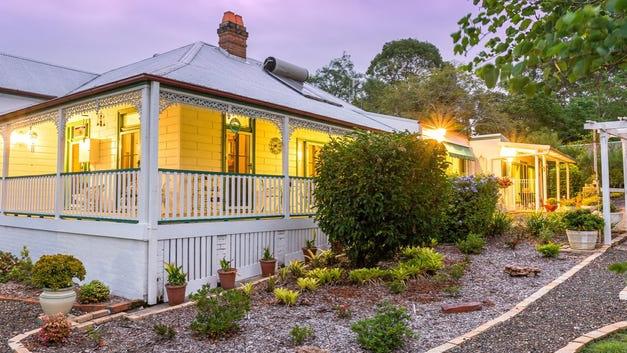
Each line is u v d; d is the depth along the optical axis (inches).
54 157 561.6
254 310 253.9
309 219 419.2
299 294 282.5
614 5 50.5
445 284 298.8
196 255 318.7
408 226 323.6
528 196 859.4
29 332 227.9
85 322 247.0
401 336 192.7
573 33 60.7
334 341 200.4
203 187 328.2
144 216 291.0
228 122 448.5
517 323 214.7
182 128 409.4
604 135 456.8
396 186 310.7
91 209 335.9
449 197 356.8
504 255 398.0
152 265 289.0
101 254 322.3
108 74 614.9
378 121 642.8
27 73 606.9
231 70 500.1
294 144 524.4
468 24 109.3
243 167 463.5
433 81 1282.0
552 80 78.3
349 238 327.6
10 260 388.2
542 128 1352.1
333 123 454.6
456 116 1249.4
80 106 349.4
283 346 196.7
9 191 442.9
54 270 257.0
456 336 202.8
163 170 300.4
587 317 220.2
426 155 327.3
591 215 425.7
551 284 290.4
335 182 324.2
